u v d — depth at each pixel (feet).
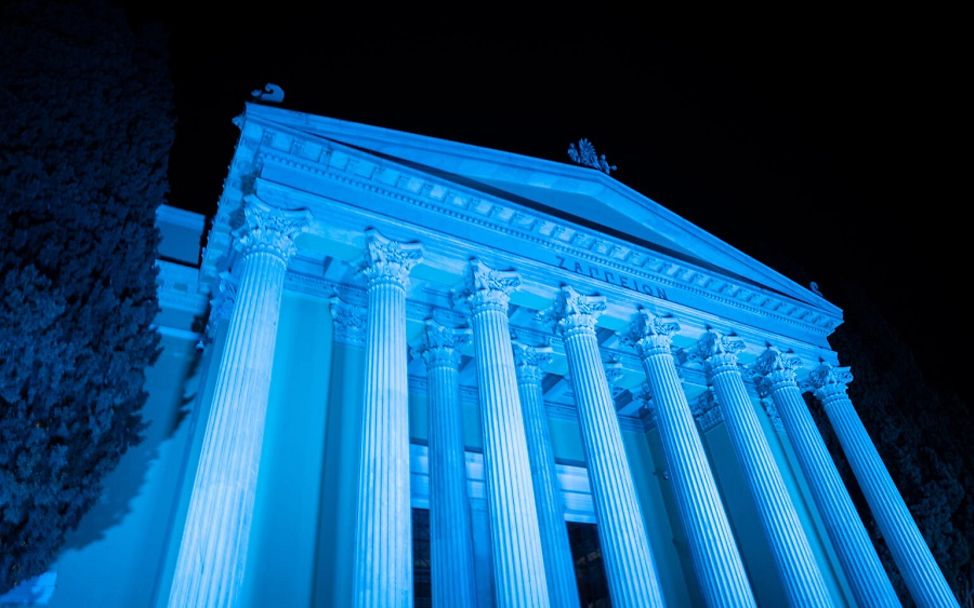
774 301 107.55
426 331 89.45
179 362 78.95
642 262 94.12
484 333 72.28
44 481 48.42
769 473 84.17
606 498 67.41
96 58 67.21
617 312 88.89
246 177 69.62
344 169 72.54
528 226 84.99
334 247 71.31
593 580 106.22
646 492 115.34
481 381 69.51
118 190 64.18
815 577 76.69
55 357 50.75
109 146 65.00
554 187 93.71
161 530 66.95
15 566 46.80
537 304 84.48
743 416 88.94
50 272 54.13
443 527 73.05
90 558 62.23
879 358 139.33
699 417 120.47
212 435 50.80
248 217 64.28
